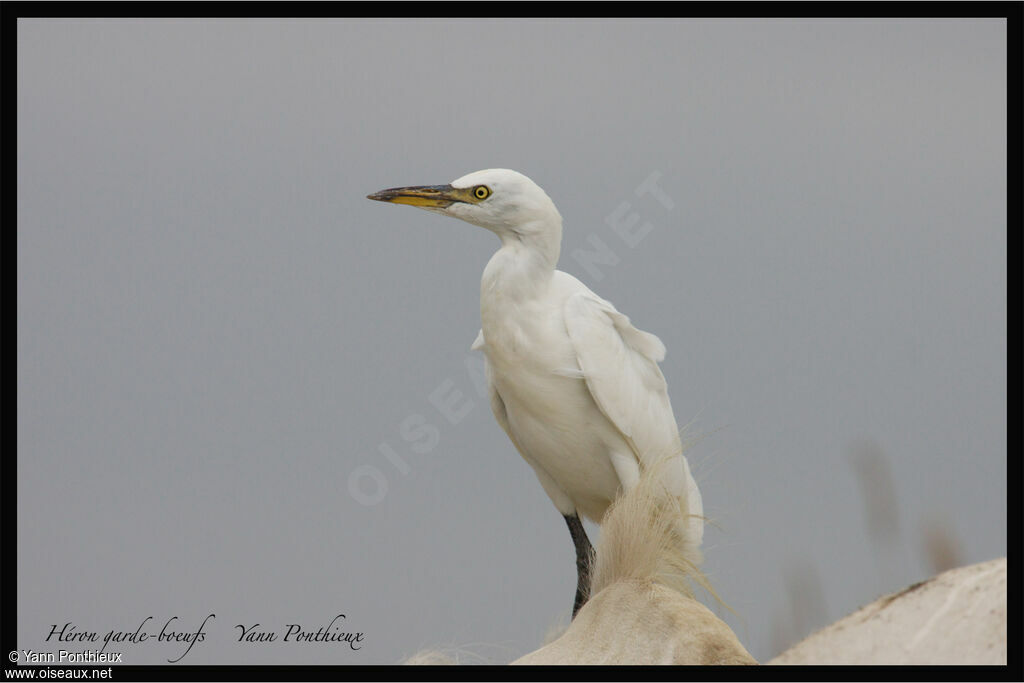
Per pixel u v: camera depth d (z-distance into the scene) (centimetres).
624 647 762
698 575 894
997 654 603
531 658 793
